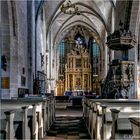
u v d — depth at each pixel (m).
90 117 12.22
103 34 43.50
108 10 33.47
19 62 17.61
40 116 10.76
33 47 22.95
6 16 15.88
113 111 6.41
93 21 42.69
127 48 18.56
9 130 6.41
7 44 15.98
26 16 21.34
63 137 11.91
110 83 18.62
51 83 39.62
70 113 23.36
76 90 48.03
